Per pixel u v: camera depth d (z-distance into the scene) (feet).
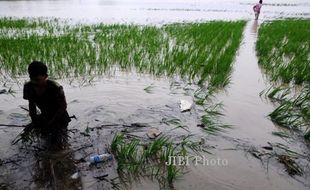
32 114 13.04
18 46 30.14
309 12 98.48
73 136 13.57
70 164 11.53
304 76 22.67
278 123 15.67
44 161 11.68
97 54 29.55
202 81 21.71
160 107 17.26
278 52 32.81
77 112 16.12
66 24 59.06
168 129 14.65
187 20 72.13
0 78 21.67
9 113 15.79
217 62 25.73
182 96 19.21
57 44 32.40
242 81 22.91
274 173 11.49
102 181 10.62
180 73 24.00
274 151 13.01
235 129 14.90
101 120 15.28
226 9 112.06
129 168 11.23
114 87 20.48
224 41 38.24
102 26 52.80
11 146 12.67
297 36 43.52
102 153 12.31
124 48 31.81
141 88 20.49
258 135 14.40
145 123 15.14
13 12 91.04
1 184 10.29
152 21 69.26
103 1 175.32
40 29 49.24
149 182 10.66
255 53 33.63
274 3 142.20
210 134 14.32
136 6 129.90
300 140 14.07
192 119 15.85
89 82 21.30
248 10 108.27
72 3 152.05
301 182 11.02
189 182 10.80
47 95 12.82
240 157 12.49
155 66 25.49
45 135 13.38
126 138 13.62
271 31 49.19
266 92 20.25
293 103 17.62
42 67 11.37
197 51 31.24
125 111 16.52
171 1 173.06
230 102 18.49
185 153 12.50
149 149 12.38
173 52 29.01
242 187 10.68
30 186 10.24
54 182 10.44
